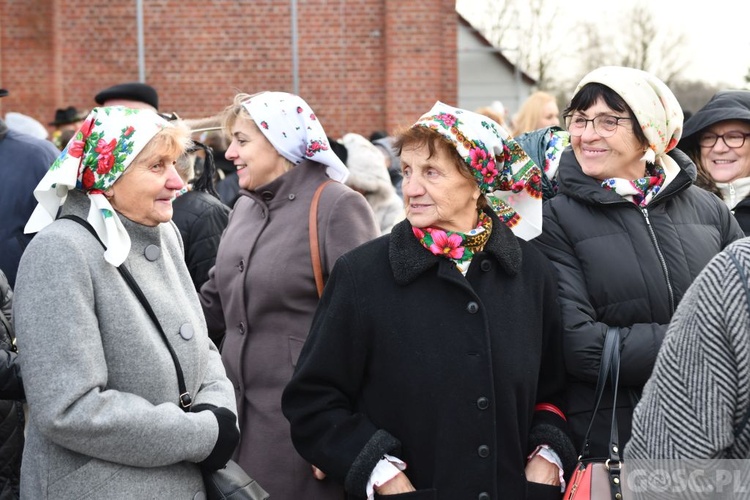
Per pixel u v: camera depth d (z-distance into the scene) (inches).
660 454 79.6
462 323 106.5
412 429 105.9
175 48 541.6
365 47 539.8
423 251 108.1
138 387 102.0
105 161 103.2
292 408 110.7
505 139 110.5
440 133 106.0
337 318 108.6
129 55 542.9
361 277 108.8
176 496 103.7
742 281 77.4
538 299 112.1
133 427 98.0
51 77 529.0
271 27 541.0
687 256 118.3
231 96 543.8
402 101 525.3
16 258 186.4
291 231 139.4
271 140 141.9
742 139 159.2
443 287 107.8
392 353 106.6
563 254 119.6
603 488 104.3
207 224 173.8
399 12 521.7
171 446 100.7
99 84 543.5
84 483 99.4
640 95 118.6
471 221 111.9
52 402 95.5
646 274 116.3
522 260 112.6
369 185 248.5
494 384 106.3
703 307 78.7
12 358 113.5
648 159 121.9
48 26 526.9
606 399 115.6
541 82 1099.3
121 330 101.4
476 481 104.1
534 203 117.2
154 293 106.7
